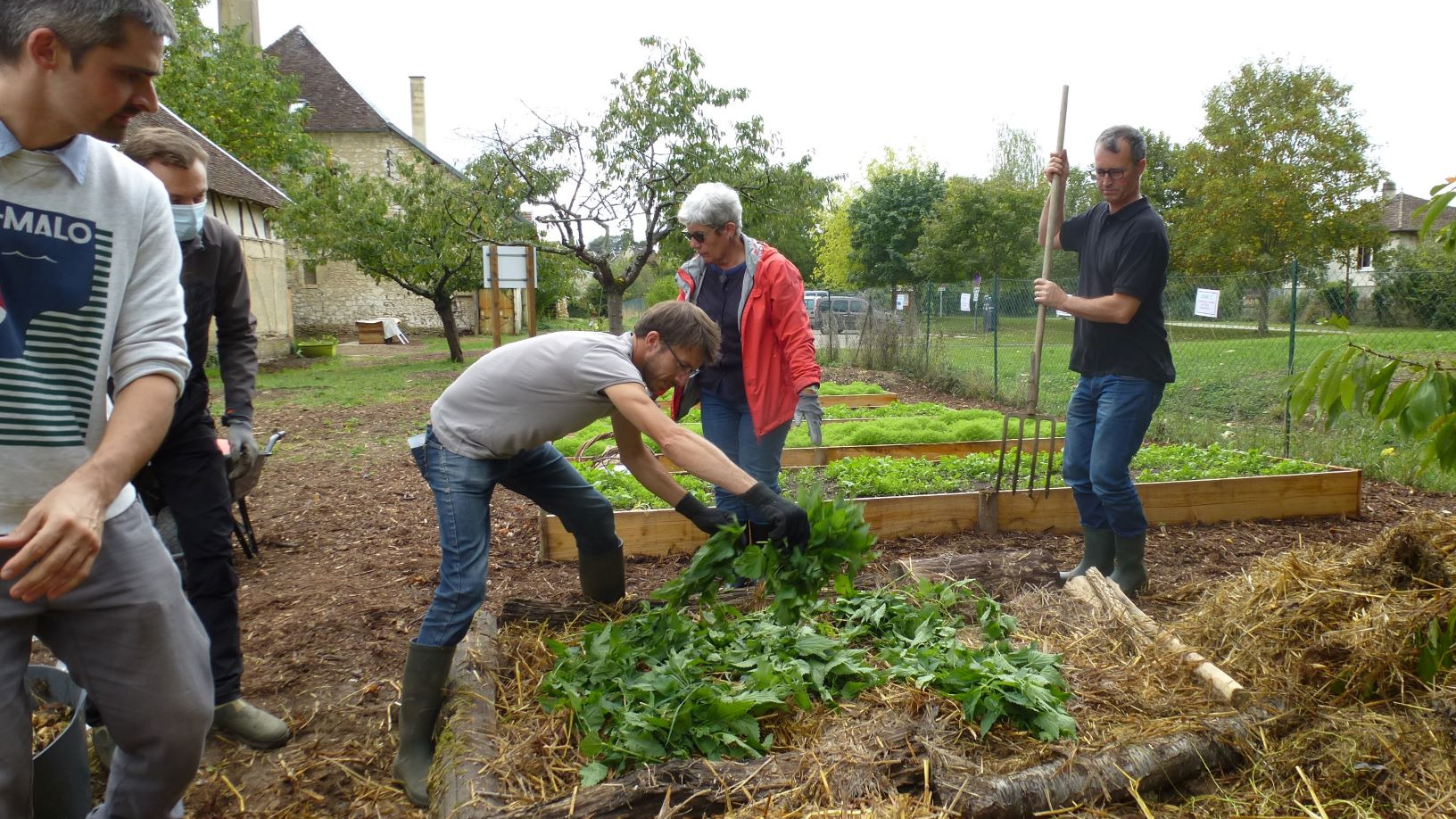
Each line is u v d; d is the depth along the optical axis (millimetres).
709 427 4535
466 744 2822
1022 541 5570
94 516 1740
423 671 2959
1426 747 2660
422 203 19016
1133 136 4121
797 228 17625
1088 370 4473
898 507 5605
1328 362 2688
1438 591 2963
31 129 1738
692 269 4477
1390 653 2912
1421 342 8938
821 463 7855
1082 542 5562
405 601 4637
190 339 3182
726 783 2564
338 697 3629
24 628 1903
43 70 1680
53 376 1854
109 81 1734
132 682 2023
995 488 5605
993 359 15094
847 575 3492
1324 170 22422
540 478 3525
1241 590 3486
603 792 2506
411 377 16906
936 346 15906
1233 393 10344
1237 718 2898
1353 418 8812
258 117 26438
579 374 2916
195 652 2133
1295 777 2715
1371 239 22938
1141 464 7219
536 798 2615
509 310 34031
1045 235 4820
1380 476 7145
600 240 17266
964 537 5605
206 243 3307
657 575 4984
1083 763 2660
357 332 31547
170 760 2131
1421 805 2496
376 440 9867
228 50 26766
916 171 46969
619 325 16250
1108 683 3207
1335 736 2791
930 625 3656
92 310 1880
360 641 4141
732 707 2838
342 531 6059
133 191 1959
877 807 2467
